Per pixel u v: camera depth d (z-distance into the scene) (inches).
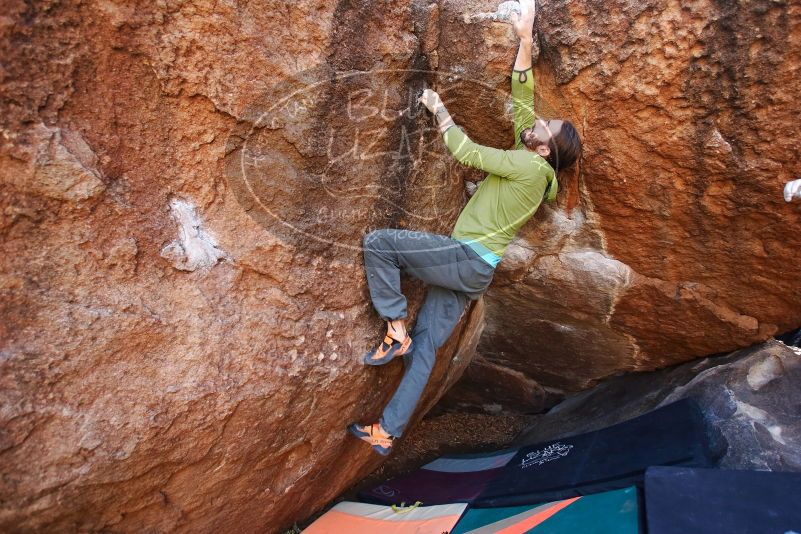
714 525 79.9
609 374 151.3
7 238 60.4
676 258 109.7
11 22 56.8
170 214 72.1
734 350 127.6
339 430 99.9
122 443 68.1
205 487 82.7
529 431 161.5
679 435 108.5
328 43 77.0
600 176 99.4
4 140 58.3
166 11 65.0
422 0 85.0
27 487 62.1
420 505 121.7
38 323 62.4
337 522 118.3
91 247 65.7
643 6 80.4
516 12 85.9
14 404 60.5
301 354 85.3
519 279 128.4
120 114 65.9
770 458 100.5
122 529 75.7
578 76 88.4
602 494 98.0
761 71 79.7
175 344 72.5
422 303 104.3
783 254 100.3
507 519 104.3
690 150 90.3
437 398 143.9
